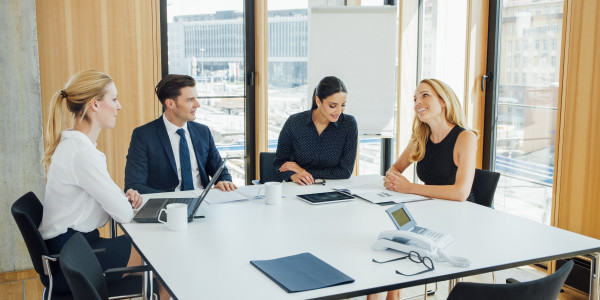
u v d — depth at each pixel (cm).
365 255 193
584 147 335
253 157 491
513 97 416
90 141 238
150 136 317
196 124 339
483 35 433
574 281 346
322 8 463
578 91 336
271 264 180
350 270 177
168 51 448
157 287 226
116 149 409
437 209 260
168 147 319
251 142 489
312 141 336
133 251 234
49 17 377
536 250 200
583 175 337
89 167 229
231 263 183
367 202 274
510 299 151
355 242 207
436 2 477
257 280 168
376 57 475
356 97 477
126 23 399
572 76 339
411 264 184
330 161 338
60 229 233
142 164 314
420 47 504
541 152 391
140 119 412
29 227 214
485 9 429
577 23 333
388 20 472
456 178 284
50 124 237
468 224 234
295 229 224
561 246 206
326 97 317
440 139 303
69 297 219
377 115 482
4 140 368
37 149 377
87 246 191
